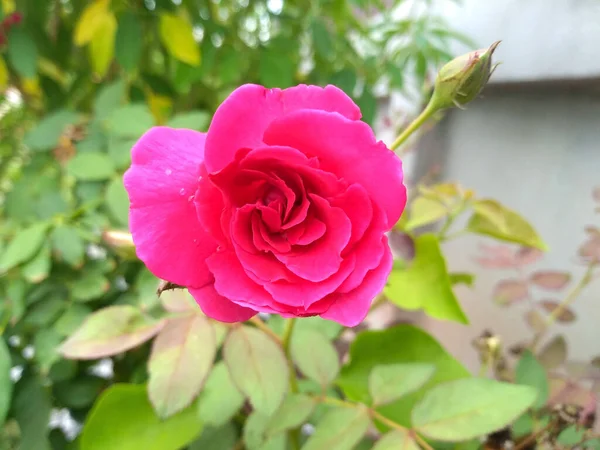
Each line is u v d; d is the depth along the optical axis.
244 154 0.11
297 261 0.11
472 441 0.18
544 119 0.33
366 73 0.32
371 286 0.11
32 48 0.27
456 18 0.36
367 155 0.11
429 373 0.16
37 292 0.22
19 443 0.21
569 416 0.17
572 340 0.32
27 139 0.26
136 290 0.23
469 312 0.36
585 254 0.23
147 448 0.17
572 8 0.29
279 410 0.16
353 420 0.15
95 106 0.26
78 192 0.23
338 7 0.32
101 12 0.26
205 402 0.18
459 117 0.37
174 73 0.29
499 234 0.23
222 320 0.12
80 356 0.16
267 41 0.29
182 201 0.11
